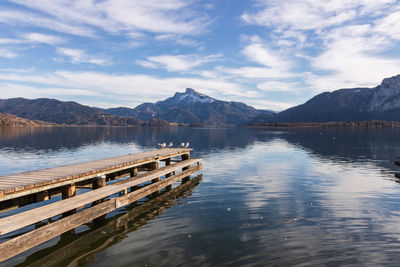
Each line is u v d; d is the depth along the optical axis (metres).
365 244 9.65
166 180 18.11
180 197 16.58
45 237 9.52
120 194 14.95
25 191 10.69
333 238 10.19
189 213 13.52
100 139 82.12
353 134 106.50
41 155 39.81
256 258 8.76
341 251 9.13
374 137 84.25
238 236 10.54
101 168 15.19
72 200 11.73
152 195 17.22
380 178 21.70
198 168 24.53
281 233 10.74
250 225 11.67
